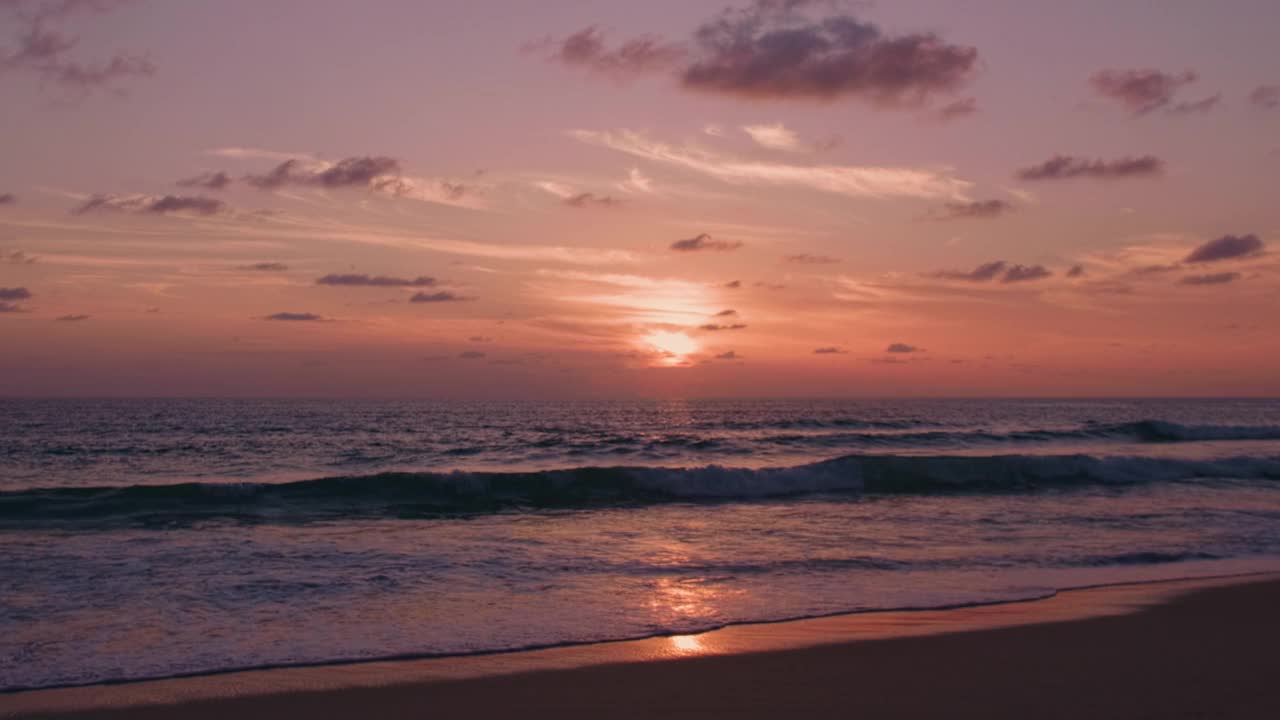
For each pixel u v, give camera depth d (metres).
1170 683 7.03
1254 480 24.36
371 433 54.75
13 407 116.62
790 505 19.52
